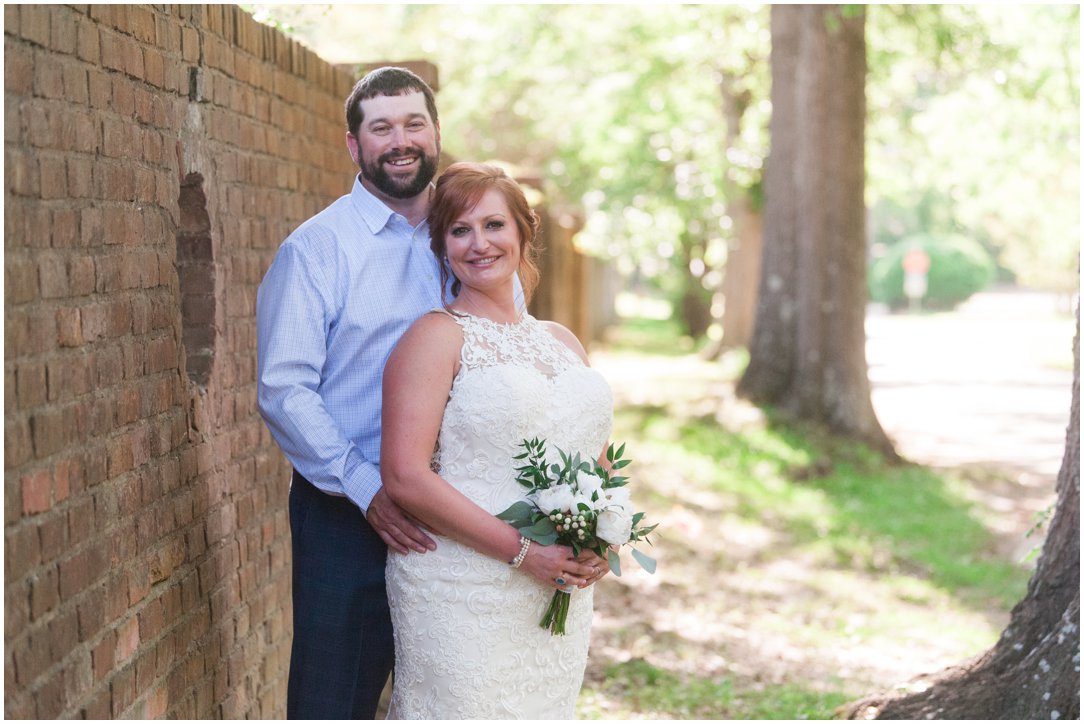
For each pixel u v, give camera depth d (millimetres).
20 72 2516
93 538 2830
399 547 3307
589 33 20422
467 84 22219
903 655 6754
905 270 51406
